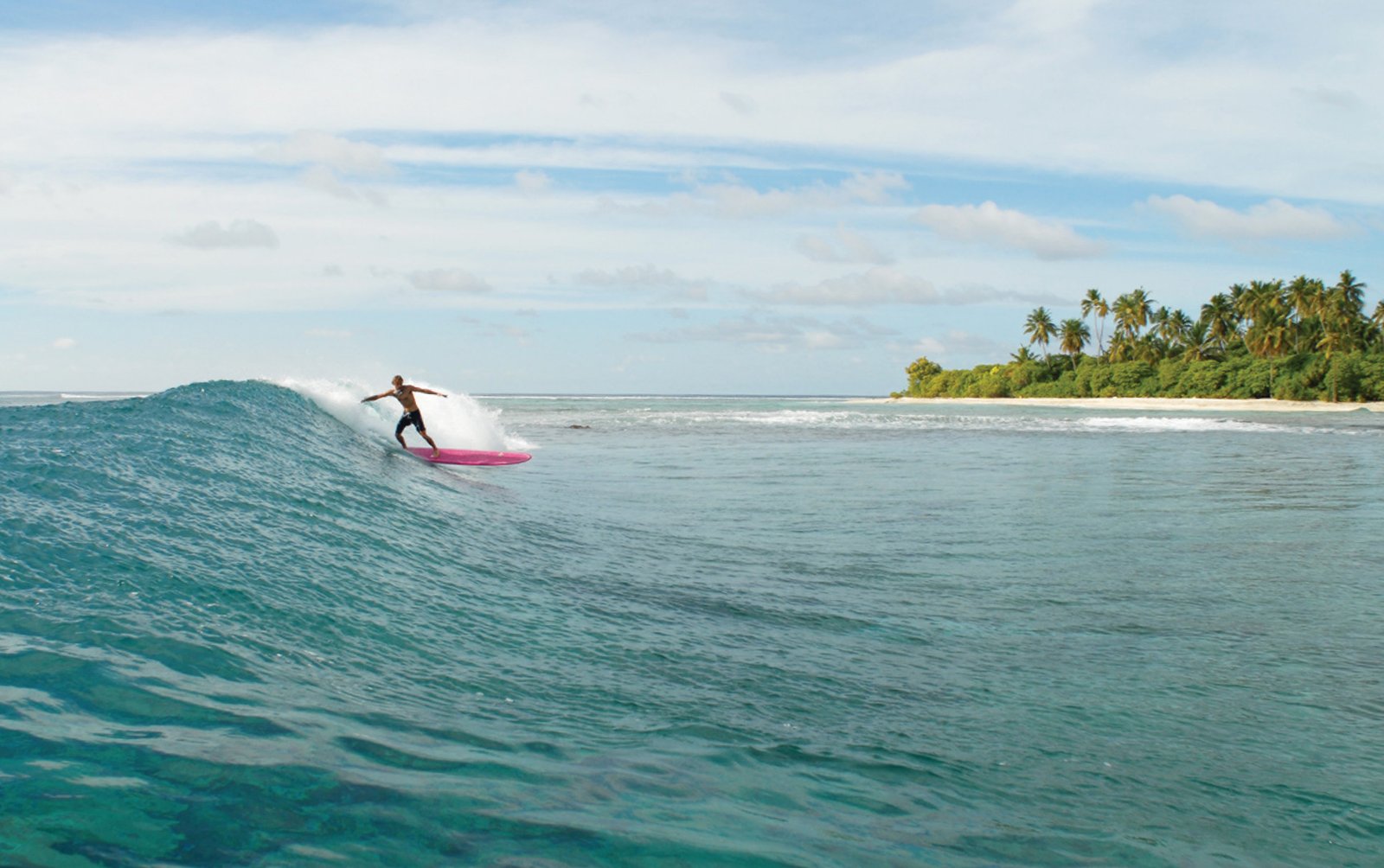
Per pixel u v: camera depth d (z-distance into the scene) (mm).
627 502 13562
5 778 2727
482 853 2664
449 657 5082
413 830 2762
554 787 3277
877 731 4398
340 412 16375
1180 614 6945
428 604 6180
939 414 60125
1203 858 3246
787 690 5000
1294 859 3297
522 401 121062
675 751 3879
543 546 9344
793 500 14094
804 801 3432
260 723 3512
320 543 7273
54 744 3014
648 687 4898
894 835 3180
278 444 11766
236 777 2973
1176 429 39750
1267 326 84875
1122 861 3160
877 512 12711
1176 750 4328
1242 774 4066
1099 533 10914
